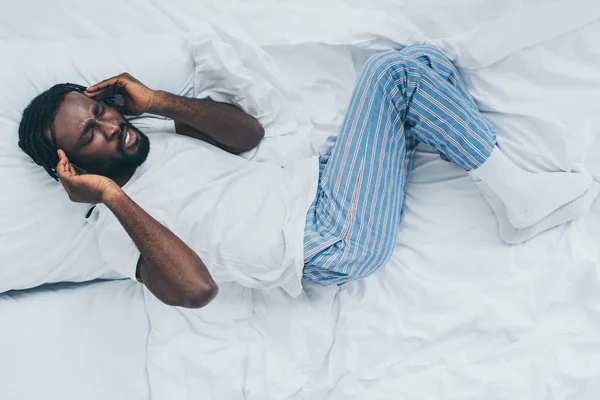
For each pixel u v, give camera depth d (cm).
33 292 136
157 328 136
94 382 128
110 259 126
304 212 128
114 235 123
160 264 116
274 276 127
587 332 127
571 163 131
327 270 129
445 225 139
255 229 127
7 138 126
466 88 140
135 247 122
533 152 133
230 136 136
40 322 130
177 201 126
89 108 120
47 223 130
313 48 142
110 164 123
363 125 124
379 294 137
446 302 133
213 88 142
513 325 129
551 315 130
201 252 126
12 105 127
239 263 127
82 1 139
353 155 125
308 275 130
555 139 131
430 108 122
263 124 143
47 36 138
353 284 140
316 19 143
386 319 134
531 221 130
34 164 128
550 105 134
